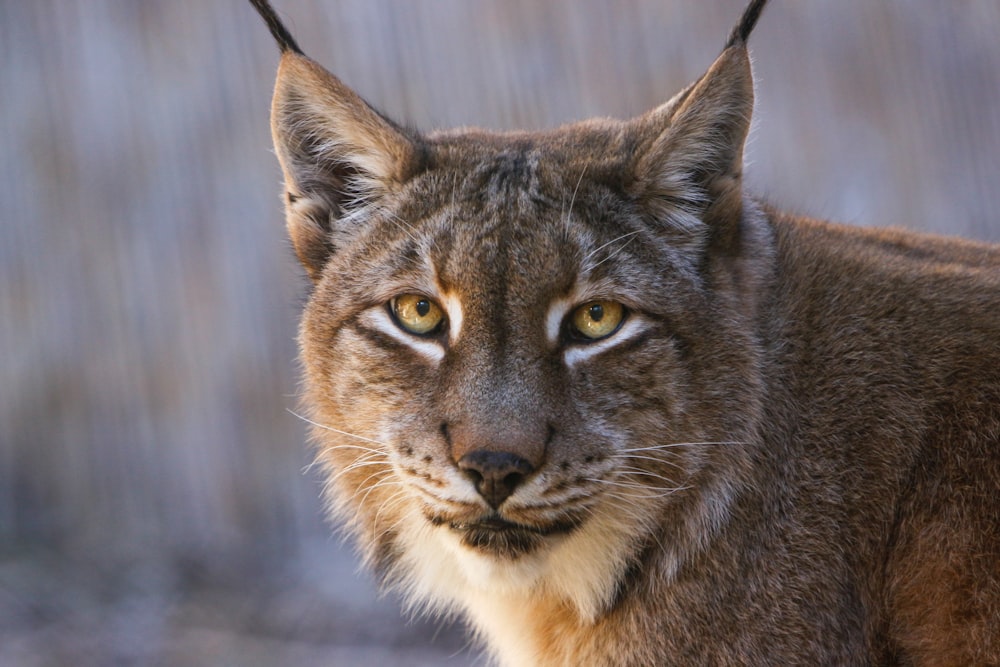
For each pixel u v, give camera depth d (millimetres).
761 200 10922
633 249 9453
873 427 9531
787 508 9438
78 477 23359
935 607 9320
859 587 9398
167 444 23375
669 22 23562
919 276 10016
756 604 9352
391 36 23547
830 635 9234
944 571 9258
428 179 9906
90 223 24031
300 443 22953
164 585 20344
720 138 9586
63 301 23875
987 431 9320
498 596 10117
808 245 10281
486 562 9352
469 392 9070
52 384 23656
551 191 9531
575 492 9109
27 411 23547
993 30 23875
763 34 23812
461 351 9242
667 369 9359
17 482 23297
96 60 24328
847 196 23031
